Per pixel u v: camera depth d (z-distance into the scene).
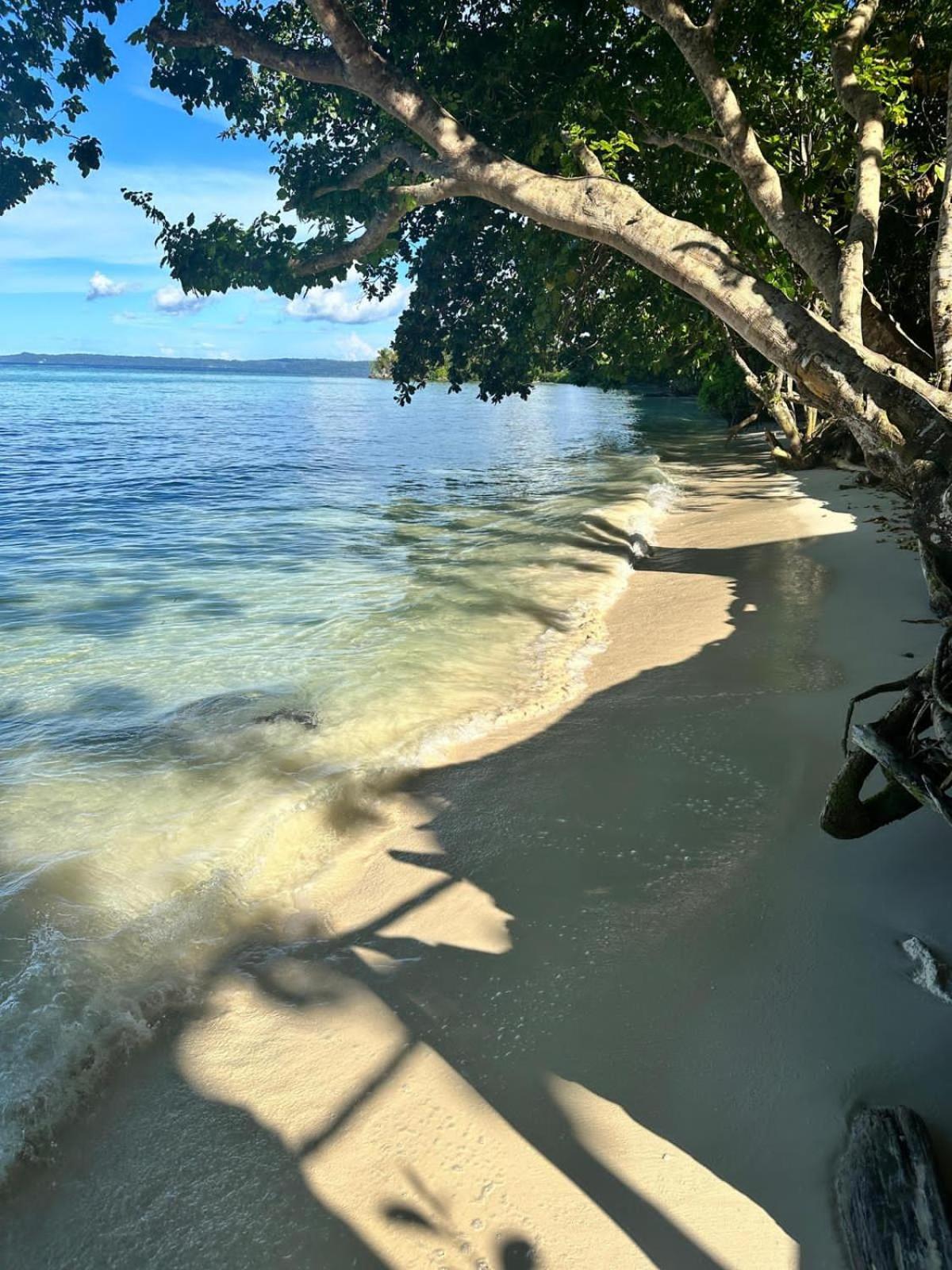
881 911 4.03
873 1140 2.74
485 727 6.58
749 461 26.78
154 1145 2.98
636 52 10.24
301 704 6.95
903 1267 2.32
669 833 4.91
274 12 10.77
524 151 10.31
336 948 4.08
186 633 8.98
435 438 40.28
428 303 14.31
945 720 3.69
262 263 10.16
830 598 9.63
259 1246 2.62
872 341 8.30
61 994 3.62
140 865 4.64
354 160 11.18
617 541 13.62
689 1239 2.58
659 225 6.54
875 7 8.13
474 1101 3.13
